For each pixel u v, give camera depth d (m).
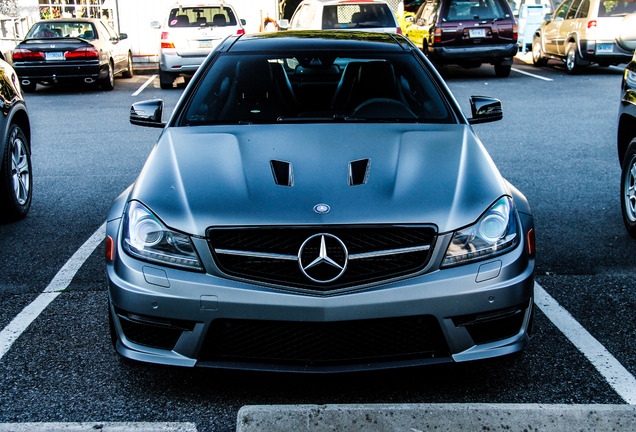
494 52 14.94
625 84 5.47
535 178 7.15
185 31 14.38
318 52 4.39
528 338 3.19
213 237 2.96
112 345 3.63
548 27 17.03
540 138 9.14
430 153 3.48
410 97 4.18
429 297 2.91
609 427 2.68
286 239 2.93
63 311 4.08
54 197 6.70
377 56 4.42
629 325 3.84
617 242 5.21
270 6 19.88
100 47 14.42
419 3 24.17
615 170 7.45
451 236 2.98
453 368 3.37
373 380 3.26
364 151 3.48
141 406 3.06
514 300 3.02
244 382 3.25
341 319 2.87
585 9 15.20
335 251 2.91
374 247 2.93
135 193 3.24
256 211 2.99
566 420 2.71
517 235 3.13
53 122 11.00
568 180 7.05
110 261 3.21
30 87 14.99
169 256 2.98
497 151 8.45
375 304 2.88
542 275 4.59
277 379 3.27
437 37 14.96
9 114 5.64
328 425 2.69
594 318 3.94
